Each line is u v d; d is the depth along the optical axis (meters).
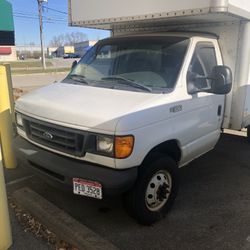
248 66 4.89
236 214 4.24
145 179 3.68
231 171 5.65
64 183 3.51
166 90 3.94
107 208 4.29
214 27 4.95
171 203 4.16
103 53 4.91
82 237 3.54
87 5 5.11
